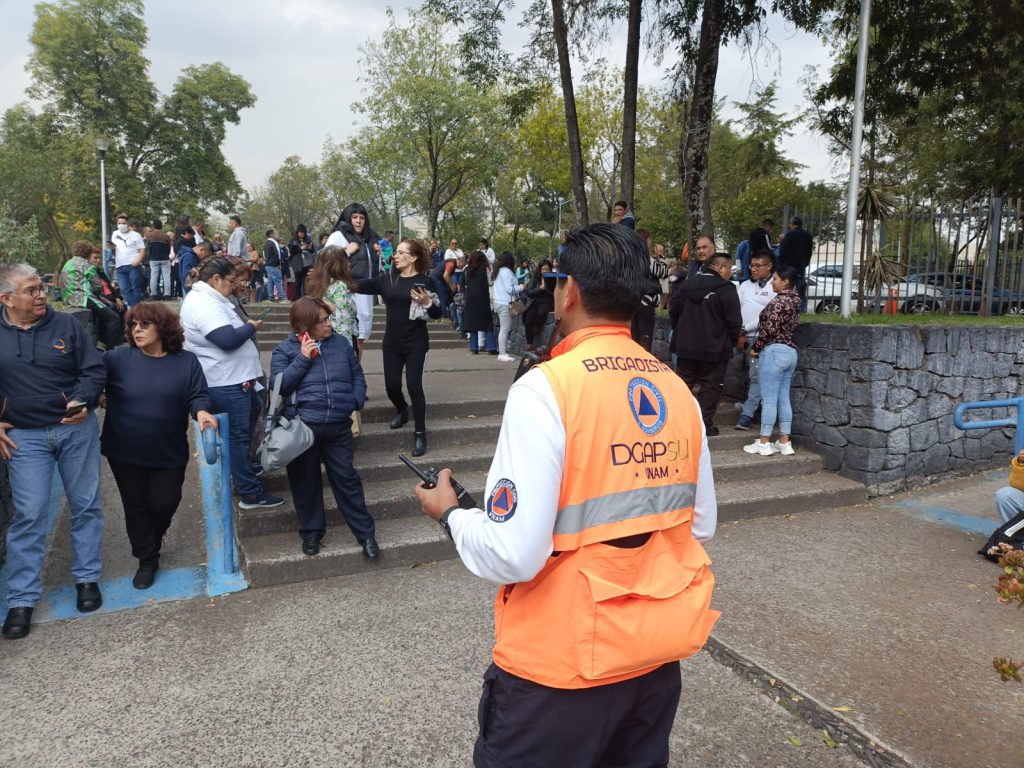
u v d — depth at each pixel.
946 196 19.30
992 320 7.25
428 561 4.45
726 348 6.11
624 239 1.56
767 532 5.14
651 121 27.56
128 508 3.90
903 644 3.50
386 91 23.91
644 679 1.50
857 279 7.70
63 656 3.29
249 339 4.55
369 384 7.26
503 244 43.38
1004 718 2.90
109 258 14.74
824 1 9.53
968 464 6.62
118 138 38.94
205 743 2.68
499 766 1.49
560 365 1.45
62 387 3.55
